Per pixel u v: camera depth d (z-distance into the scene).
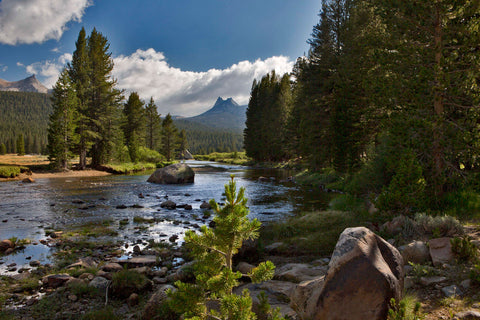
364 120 25.16
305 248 9.68
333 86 32.22
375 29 25.22
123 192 25.42
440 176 11.61
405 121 12.39
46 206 18.52
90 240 11.52
